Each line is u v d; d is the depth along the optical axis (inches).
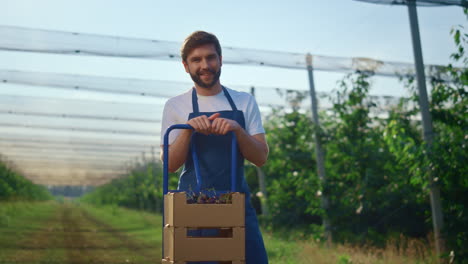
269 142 503.8
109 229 691.4
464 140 275.7
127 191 1451.8
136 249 435.8
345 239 397.7
